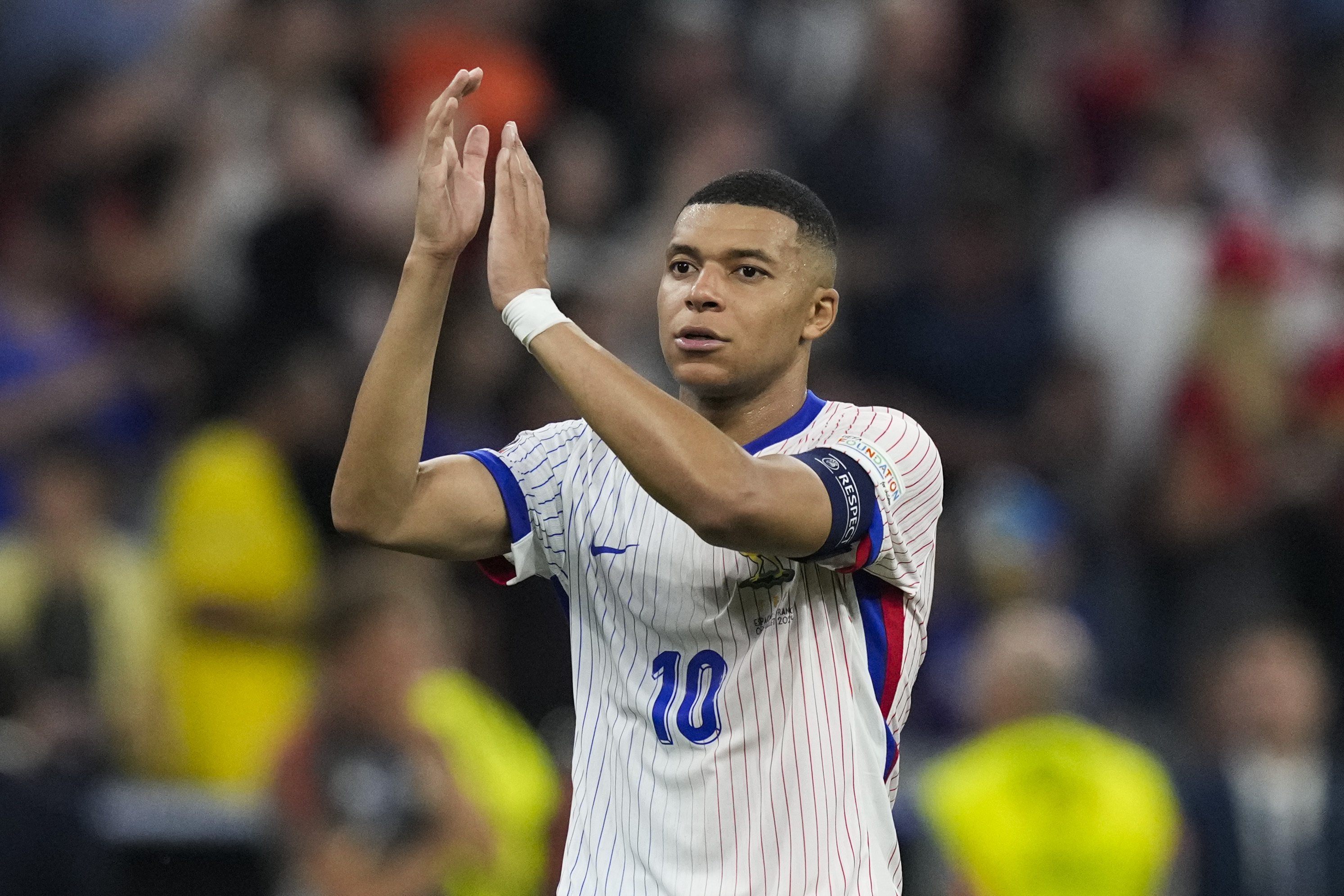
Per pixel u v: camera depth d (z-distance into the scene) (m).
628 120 37.28
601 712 12.37
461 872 22.91
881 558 11.98
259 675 27.48
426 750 23.03
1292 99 43.66
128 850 23.94
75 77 35.81
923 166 36.44
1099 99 39.28
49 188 33.66
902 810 25.58
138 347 31.73
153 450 30.73
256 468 28.20
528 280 11.59
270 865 23.97
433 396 29.45
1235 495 33.25
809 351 12.44
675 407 11.05
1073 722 24.97
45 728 22.64
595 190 34.88
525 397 30.55
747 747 11.95
